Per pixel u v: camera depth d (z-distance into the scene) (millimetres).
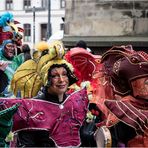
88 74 6965
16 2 44156
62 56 4902
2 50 7996
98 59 6949
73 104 4863
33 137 4723
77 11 15922
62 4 44906
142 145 4793
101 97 5457
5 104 4711
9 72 7613
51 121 4754
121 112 4797
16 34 8250
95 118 5453
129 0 15477
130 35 15484
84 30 15859
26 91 5664
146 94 4867
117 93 5016
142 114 4797
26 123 4699
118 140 4793
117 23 15578
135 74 4871
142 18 15438
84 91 5000
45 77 4832
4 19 8227
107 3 15641
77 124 4840
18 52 8367
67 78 4902
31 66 5676
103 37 15531
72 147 4766
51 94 4855
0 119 4641
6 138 4785
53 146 4738
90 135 5262
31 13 44125
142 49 15062
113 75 5031
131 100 4898
